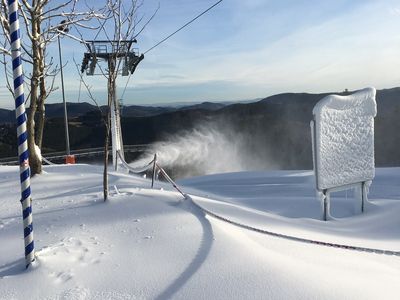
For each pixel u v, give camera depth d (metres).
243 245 4.38
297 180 11.34
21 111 3.86
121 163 12.45
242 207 7.20
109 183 8.64
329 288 3.36
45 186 8.66
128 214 5.63
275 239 4.90
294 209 8.12
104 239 4.71
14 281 3.65
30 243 3.92
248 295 3.24
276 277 3.51
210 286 3.40
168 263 3.94
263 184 11.12
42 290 3.48
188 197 6.45
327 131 7.25
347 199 8.81
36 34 8.56
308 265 3.96
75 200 6.69
